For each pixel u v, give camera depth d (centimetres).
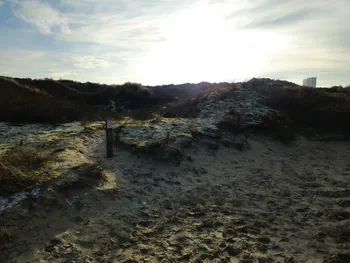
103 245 446
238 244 467
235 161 997
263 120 1355
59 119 1240
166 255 431
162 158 845
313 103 1611
